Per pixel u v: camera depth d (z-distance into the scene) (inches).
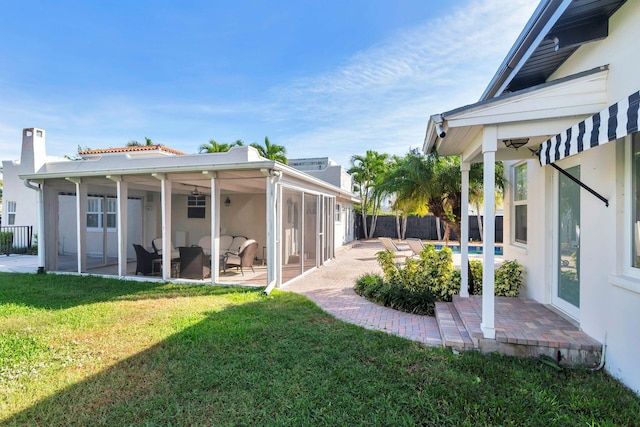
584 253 181.3
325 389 148.6
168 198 392.2
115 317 250.7
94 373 165.9
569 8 151.2
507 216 317.4
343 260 605.0
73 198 634.2
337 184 821.9
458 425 122.8
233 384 154.6
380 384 151.5
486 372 159.5
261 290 341.4
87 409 137.4
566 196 218.4
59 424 128.3
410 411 132.0
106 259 523.2
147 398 144.3
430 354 182.5
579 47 189.5
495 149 182.4
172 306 281.4
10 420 130.7
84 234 434.0
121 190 405.7
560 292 226.5
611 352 157.3
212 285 366.3
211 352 188.4
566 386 147.7
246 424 126.6
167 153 578.2
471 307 239.0
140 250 425.7
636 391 139.9
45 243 442.9
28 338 209.3
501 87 236.4
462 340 189.2
